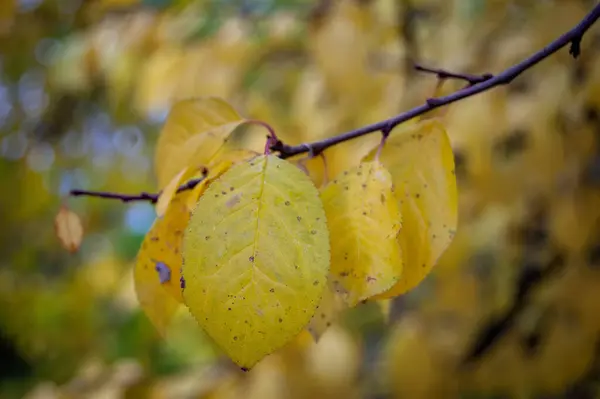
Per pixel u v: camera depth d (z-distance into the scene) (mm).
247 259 390
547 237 928
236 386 828
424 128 446
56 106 1284
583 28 437
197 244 392
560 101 759
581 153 771
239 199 396
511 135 838
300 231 393
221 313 387
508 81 439
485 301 966
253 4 880
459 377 909
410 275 432
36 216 1355
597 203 793
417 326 941
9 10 792
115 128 1244
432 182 439
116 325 1273
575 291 853
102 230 1418
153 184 1278
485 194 798
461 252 877
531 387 885
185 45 835
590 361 852
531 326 962
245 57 801
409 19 831
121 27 890
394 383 911
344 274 414
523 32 804
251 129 831
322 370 829
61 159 1352
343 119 793
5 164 1293
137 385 842
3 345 1629
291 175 400
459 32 867
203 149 454
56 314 1269
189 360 1186
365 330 1164
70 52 949
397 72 812
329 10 822
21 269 1407
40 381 1439
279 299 387
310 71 868
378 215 415
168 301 461
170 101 799
